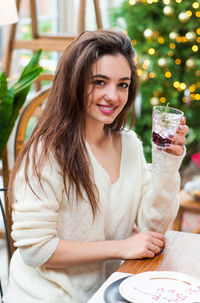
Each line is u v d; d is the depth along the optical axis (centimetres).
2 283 249
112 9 411
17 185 137
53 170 135
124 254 132
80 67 134
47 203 133
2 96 186
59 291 137
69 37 303
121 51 137
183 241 145
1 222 299
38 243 132
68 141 137
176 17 363
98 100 137
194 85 382
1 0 216
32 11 312
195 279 116
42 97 211
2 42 393
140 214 157
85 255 133
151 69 380
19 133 207
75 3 433
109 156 152
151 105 390
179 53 377
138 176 157
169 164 140
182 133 135
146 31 359
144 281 114
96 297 110
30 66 200
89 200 138
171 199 149
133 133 164
